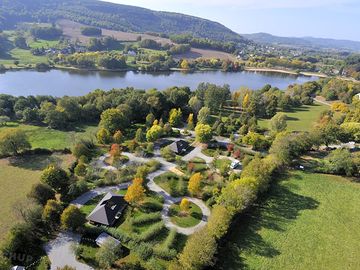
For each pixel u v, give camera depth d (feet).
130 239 191.93
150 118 381.60
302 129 431.43
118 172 266.16
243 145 351.87
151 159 303.48
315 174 297.74
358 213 242.17
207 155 320.91
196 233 187.21
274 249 197.88
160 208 228.63
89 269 170.19
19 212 198.39
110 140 325.21
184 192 250.16
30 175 263.90
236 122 416.05
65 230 197.16
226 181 266.98
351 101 591.37
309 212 239.30
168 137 360.89
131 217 214.07
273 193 261.65
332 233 217.56
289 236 211.00
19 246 173.99
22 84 606.55
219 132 374.43
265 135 387.34
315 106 572.51
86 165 278.26
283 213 236.02
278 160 295.69
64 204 223.71
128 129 380.58
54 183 228.84
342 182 286.46
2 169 271.49
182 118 437.58
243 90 540.52
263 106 481.46
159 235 200.85
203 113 408.05
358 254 199.62
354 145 363.97
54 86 612.29
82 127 384.68
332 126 350.64
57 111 374.02
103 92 461.78
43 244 185.37
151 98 422.00
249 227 216.95
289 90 627.46
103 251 171.32
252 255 191.31
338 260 193.36
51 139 342.03
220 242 194.70
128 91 472.85
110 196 220.84
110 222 204.13
